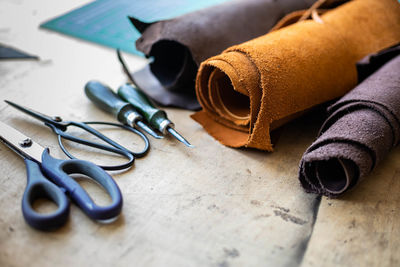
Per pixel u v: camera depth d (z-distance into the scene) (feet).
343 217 1.66
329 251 1.52
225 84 2.27
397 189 1.81
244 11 2.60
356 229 1.61
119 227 1.59
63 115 2.36
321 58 2.09
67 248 1.49
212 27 2.42
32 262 1.44
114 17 3.66
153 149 2.06
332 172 1.82
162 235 1.57
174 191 1.79
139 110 2.22
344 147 1.63
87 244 1.51
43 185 1.60
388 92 1.85
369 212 1.69
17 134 1.90
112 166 1.83
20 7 4.02
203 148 2.09
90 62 3.01
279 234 1.59
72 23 3.59
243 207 1.71
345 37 2.27
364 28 2.37
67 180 1.62
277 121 2.05
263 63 1.90
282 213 1.68
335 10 2.47
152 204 1.72
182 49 2.80
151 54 2.63
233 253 1.51
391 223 1.64
